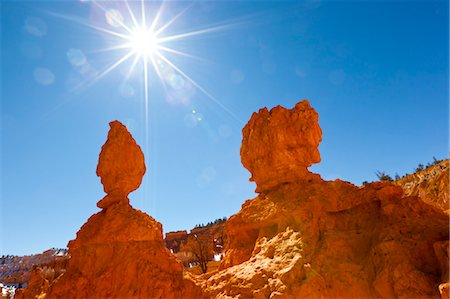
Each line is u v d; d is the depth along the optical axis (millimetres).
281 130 15984
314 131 16078
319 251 12102
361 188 14305
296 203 13680
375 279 10836
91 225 13461
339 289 11094
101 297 11375
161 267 12500
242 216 15891
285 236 13039
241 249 15797
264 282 11570
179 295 12016
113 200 13742
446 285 8578
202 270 37594
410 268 10336
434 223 11664
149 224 13359
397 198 13469
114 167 14125
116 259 12125
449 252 9203
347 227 13203
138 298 11414
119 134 14641
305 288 10703
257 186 16797
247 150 17672
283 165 15594
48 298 11977
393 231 11734
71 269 12734
